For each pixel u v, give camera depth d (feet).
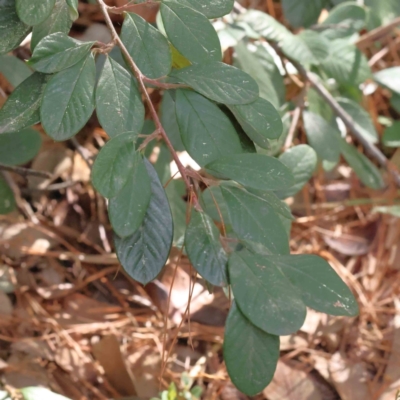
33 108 1.13
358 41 2.62
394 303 2.43
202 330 2.22
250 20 2.03
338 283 1.07
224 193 1.13
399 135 2.71
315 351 2.23
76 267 2.38
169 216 1.14
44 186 2.46
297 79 2.67
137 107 1.13
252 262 1.07
